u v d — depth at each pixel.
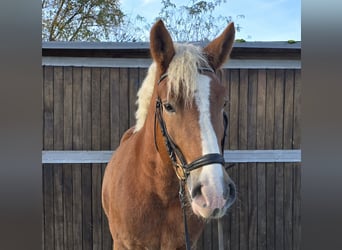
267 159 3.14
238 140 3.12
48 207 3.06
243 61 3.08
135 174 1.73
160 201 1.67
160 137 1.51
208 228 3.17
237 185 3.14
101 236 3.12
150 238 1.73
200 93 1.28
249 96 3.10
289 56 3.07
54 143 3.04
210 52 1.50
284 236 3.19
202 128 1.25
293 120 3.14
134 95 3.08
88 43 2.94
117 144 3.08
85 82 3.04
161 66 1.47
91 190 3.09
